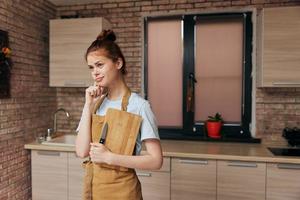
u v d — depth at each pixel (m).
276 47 2.42
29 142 2.76
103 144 1.18
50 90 3.17
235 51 2.91
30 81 2.77
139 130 1.20
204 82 2.98
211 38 2.95
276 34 2.41
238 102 2.92
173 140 2.94
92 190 1.24
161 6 3.00
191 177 2.33
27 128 2.72
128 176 1.21
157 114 3.12
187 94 2.99
